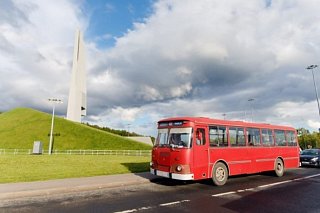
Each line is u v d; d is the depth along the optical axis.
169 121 12.70
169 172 11.86
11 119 88.94
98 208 8.22
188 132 11.80
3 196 9.67
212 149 12.49
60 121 83.31
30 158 33.09
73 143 70.75
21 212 7.76
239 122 14.34
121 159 34.03
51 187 11.11
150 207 8.37
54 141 70.69
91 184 11.95
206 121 12.54
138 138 99.31
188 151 11.53
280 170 16.22
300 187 12.20
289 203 9.05
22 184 11.87
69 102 85.81
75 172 16.80
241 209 8.23
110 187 12.09
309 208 8.40
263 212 7.93
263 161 15.16
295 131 18.31
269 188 11.91
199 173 11.76
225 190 11.38
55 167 20.33
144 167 20.31
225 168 12.93
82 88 91.94
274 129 16.44
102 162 26.73
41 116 89.12
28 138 71.56
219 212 7.86
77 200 9.36
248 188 11.85
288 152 17.08
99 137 76.44
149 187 12.10
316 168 21.64
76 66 87.19
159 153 12.53
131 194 10.45
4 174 15.43
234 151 13.53
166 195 10.27
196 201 9.27
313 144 83.50
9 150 59.50
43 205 8.62
